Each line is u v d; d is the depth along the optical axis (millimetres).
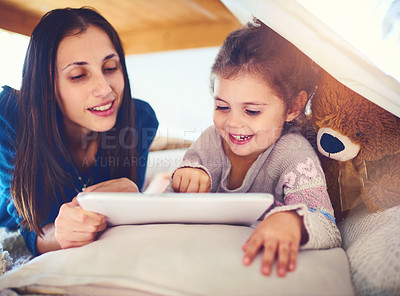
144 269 476
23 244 880
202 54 1982
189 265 477
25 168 832
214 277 457
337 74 621
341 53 581
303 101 798
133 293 457
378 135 698
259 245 501
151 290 445
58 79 821
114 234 588
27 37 1293
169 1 1640
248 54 739
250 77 729
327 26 561
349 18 551
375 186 717
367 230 661
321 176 737
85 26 816
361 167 746
